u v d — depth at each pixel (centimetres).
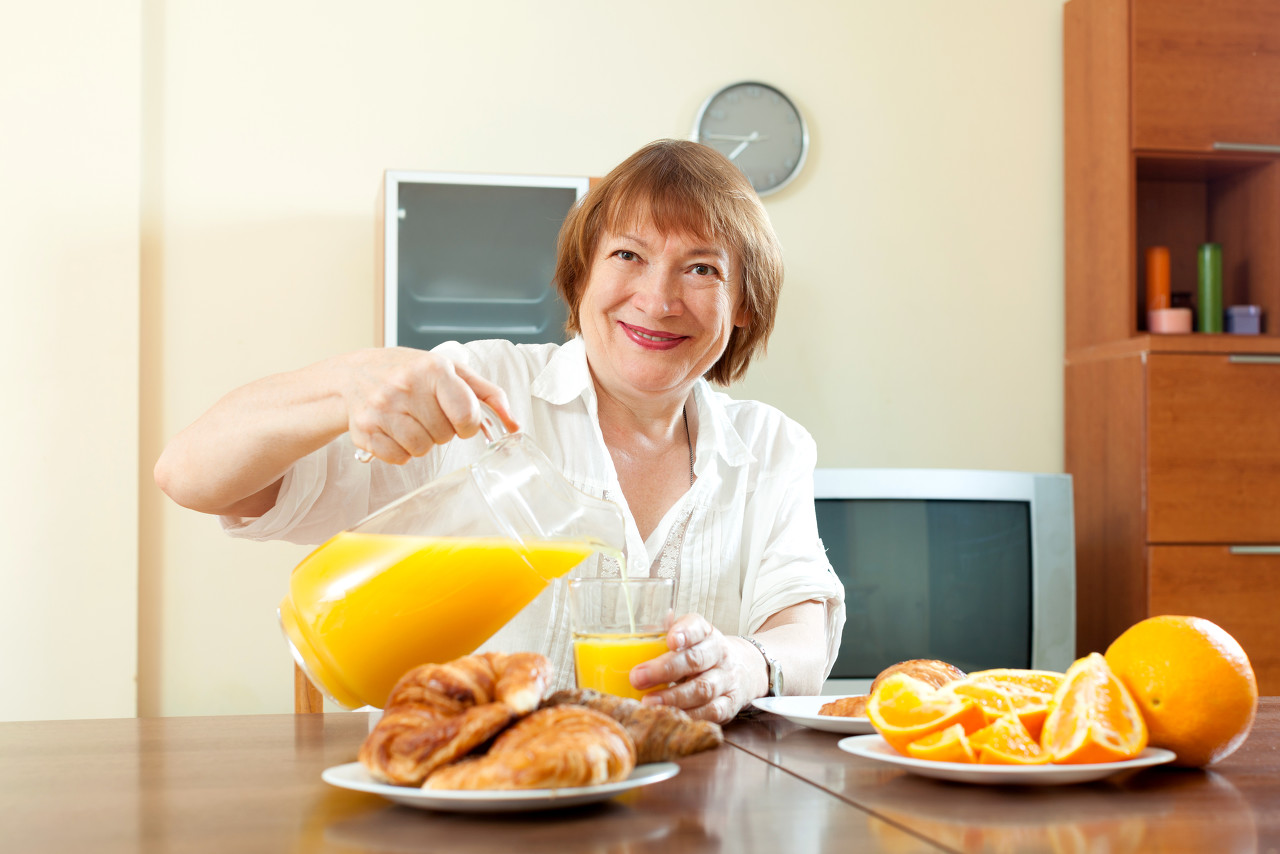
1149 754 65
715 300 125
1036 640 226
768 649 103
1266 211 264
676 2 267
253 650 244
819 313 271
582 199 133
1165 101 255
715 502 136
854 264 273
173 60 245
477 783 52
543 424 132
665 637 82
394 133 254
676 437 140
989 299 279
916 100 278
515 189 231
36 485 231
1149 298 262
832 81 274
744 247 129
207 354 245
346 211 252
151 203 244
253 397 91
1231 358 246
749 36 271
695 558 134
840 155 274
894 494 224
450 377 81
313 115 251
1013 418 278
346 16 253
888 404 273
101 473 234
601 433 133
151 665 239
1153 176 279
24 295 232
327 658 80
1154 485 243
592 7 264
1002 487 227
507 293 231
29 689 230
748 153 267
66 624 232
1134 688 68
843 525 222
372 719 92
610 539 86
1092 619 263
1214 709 65
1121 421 253
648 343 125
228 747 77
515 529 82
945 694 69
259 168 248
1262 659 243
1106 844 50
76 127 235
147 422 241
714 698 82
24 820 55
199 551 242
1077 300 274
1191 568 243
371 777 58
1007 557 227
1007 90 281
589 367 134
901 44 277
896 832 53
